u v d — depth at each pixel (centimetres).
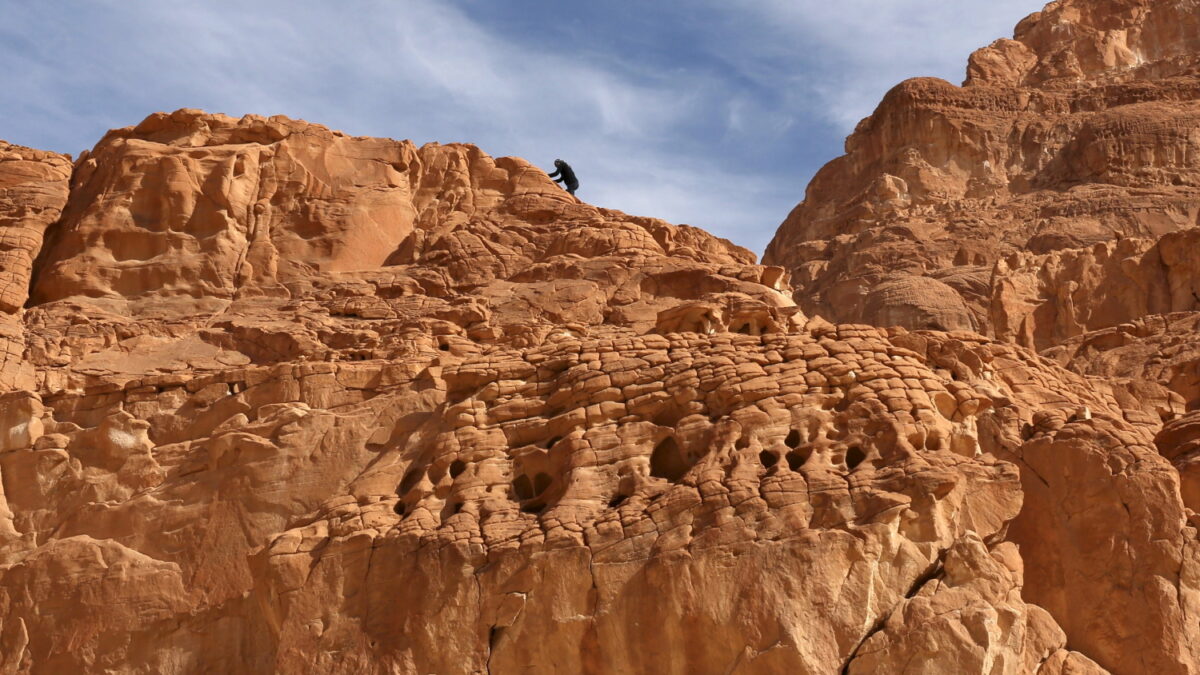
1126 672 2288
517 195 3556
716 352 2491
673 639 2170
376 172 3553
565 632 2222
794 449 2314
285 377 2784
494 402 2566
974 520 2238
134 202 3366
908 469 2217
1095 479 2402
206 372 2942
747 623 2133
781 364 2438
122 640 2547
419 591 2297
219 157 3428
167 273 3269
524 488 2455
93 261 3281
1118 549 2350
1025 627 2147
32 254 3322
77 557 2617
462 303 3125
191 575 2589
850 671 2088
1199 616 2283
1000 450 2464
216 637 2531
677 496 2261
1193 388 3189
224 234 3334
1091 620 2333
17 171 3528
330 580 2355
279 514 2605
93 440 2814
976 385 2527
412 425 2641
